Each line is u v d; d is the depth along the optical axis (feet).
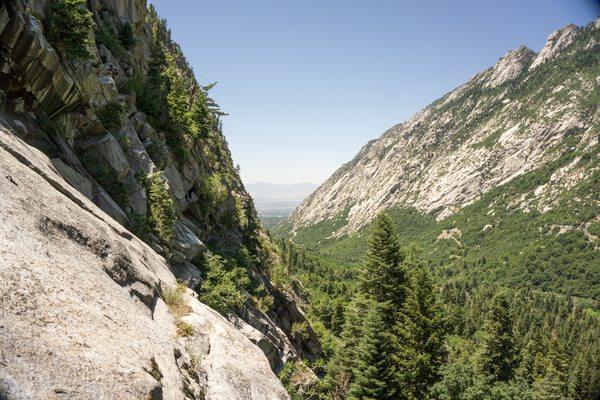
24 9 52.08
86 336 19.01
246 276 136.15
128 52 120.57
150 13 254.27
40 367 15.02
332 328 263.70
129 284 31.01
